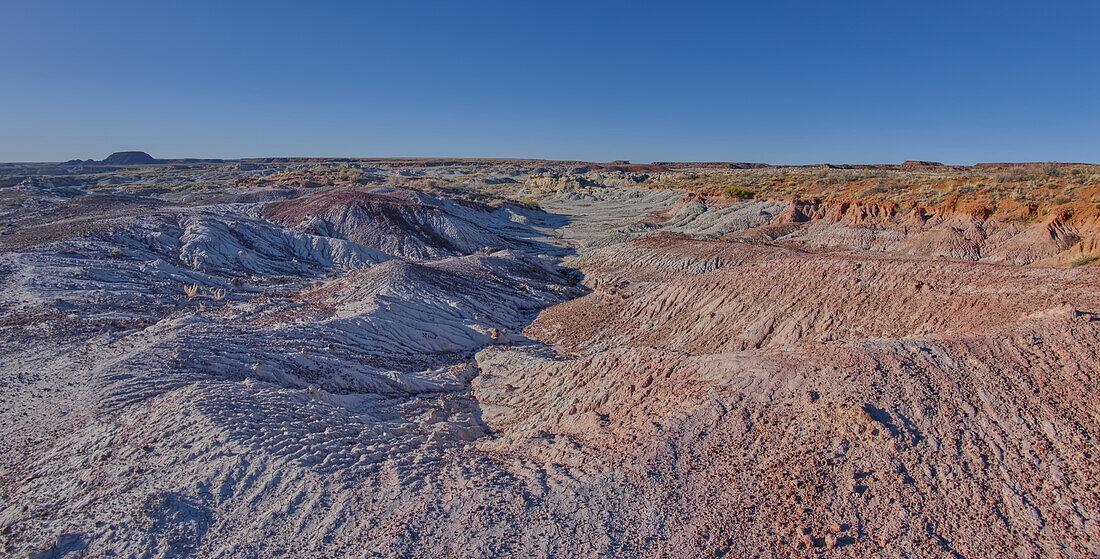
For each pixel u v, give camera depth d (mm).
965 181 48844
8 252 32250
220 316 25281
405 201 64750
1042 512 7953
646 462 10031
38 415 13750
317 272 42969
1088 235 30375
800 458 9508
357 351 21906
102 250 36000
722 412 11023
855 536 8039
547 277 41562
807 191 65875
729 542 8211
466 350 25188
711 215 62375
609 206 95938
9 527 9516
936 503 8352
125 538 9094
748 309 20953
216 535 9242
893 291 17531
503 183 150625
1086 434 8852
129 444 11875
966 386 10234
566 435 12422
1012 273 16375
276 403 14234
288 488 10336
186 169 183125
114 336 20031
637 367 14945
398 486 10281
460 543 8594
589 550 8266
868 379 10742
